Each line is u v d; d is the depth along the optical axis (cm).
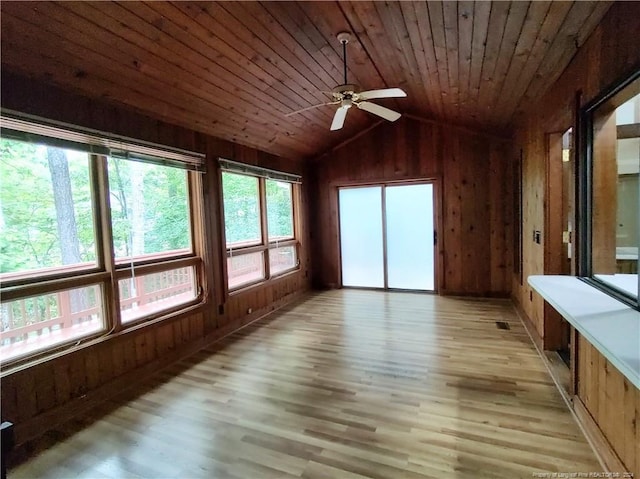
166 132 331
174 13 222
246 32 259
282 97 374
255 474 180
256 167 469
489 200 521
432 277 572
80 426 230
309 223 625
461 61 295
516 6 198
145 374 302
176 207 368
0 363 213
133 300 309
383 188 590
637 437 146
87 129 256
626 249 219
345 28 265
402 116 553
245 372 303
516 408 230
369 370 296
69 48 217
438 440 201
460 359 311
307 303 533
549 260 317
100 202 273
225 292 404
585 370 206
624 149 217
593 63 198
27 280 228
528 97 335
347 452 194
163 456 197
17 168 250
